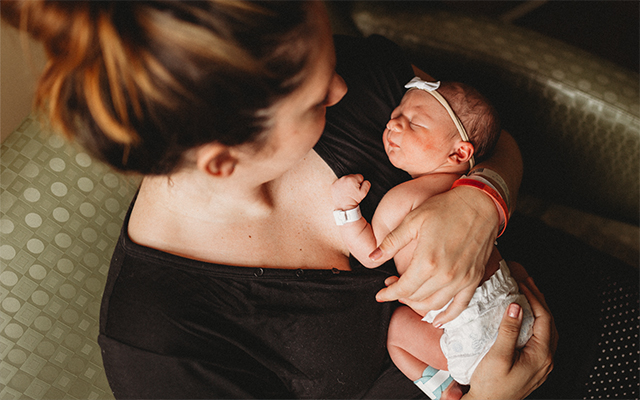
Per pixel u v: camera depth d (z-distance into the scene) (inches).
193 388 26.1
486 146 35.7
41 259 31.3
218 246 27.6
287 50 17.1
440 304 29.3
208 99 16.8
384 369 33.2
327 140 31.9
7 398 28.7
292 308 28.4
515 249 43.4
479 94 35.0
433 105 33.6
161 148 18.6
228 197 26.1
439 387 33.3
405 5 46.9
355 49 35.9
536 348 32.4
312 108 21.7
